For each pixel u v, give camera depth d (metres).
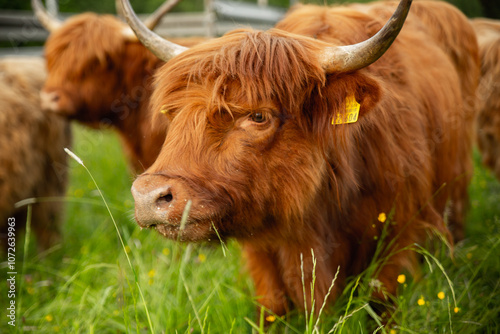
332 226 2.51
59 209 4.46
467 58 3.70
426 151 2.66
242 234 2.21
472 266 2.91
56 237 4.39
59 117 4.44
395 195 2.46
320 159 2.20
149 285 2.89
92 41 4.30
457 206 3.53
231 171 2.00
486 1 4.98
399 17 1.79
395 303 2.53
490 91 4.10
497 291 2.59
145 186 1.93
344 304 2.58
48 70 4.44
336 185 2.24
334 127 2.09
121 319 2.74
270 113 2.02
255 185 2.06
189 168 1.97
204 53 2.09
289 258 2.50
